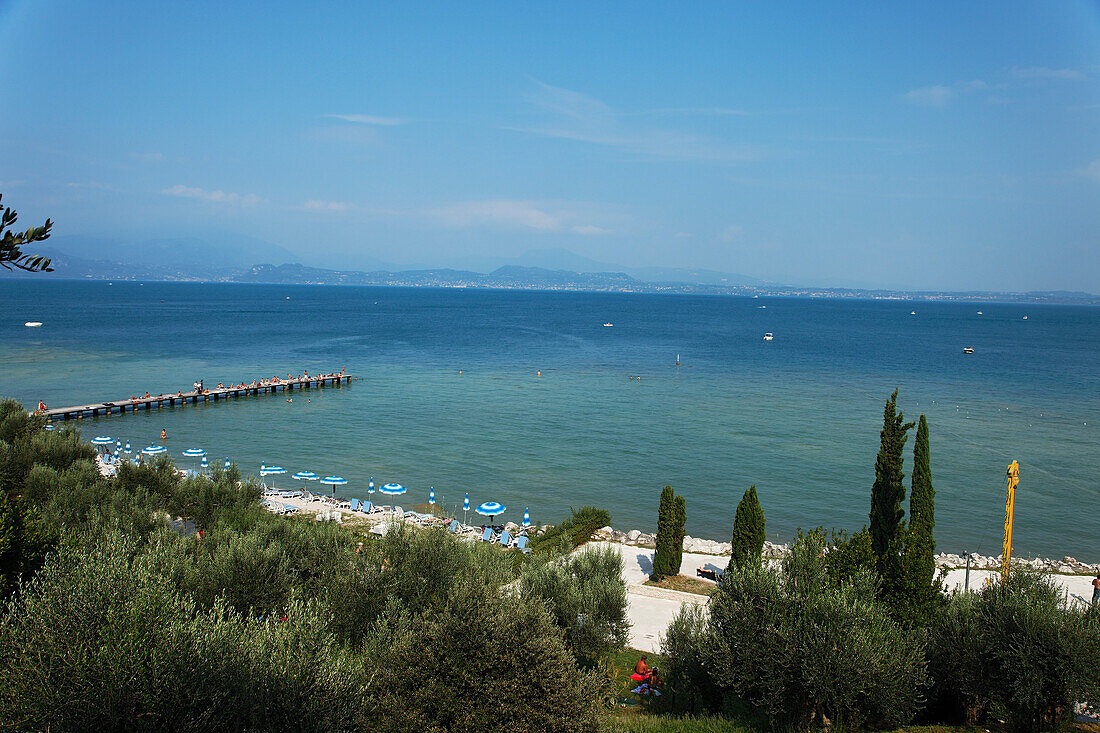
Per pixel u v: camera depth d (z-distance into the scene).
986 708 17.31
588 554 25.11
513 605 14.69
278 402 84.88
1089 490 53.12
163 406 80.38
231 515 31.19
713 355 144.62
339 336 170.75
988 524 45.78
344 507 45.25
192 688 11.31
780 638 15.82
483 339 172.00
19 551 17.84
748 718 17.12
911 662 16.00
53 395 83.69
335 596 19.25
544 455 61.38
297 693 12.21
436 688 13.34
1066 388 103.31
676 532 32.12
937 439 69.38
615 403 86.56
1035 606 16.50
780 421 76.75
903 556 19.84
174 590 14.48
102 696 10.78
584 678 14.37
